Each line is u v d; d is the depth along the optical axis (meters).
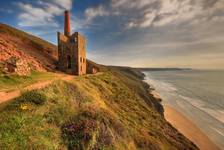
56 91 23.83
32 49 59.34
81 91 30.23
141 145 25.02
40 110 16.64
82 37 52.09
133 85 93.81
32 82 25.69
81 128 17.06
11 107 15.48
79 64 49.84
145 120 38.31
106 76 64.69
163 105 81.19
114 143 19.56
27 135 12.88
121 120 29.09
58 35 49.91
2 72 25.12
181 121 58.91
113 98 42.69
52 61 56.53
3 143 11.31
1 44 44.06
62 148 14.37
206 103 88.50
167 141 31.94
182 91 126.94
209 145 41.97
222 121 60.53
